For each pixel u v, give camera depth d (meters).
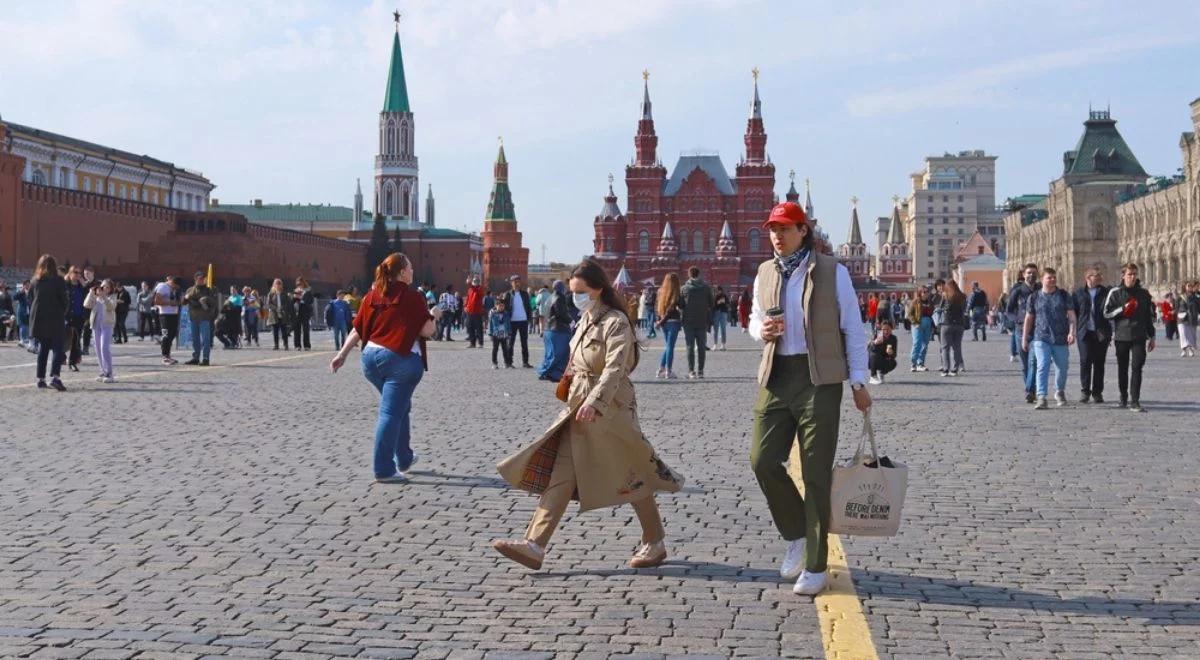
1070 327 19.00
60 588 7.35
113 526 9.19
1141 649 6.32
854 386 7.30
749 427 16.19
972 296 51.88
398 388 11.47
